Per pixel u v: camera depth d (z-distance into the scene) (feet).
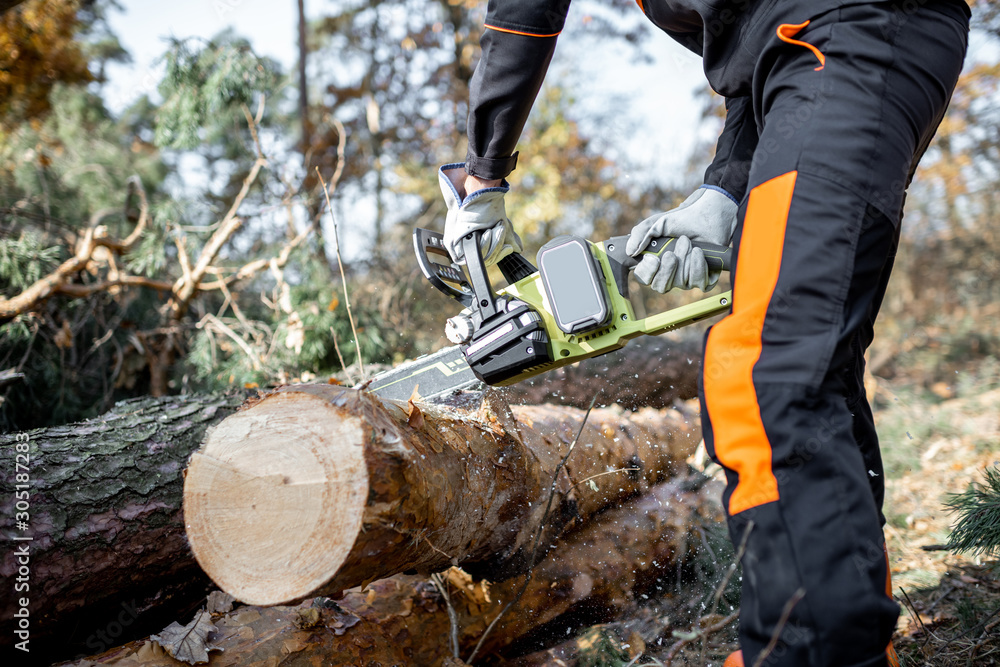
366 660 4.87
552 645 6.05
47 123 21.66
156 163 22.20
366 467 3.73
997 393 14.85
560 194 27.84
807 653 3.15
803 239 3.41
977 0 17.65
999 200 23.22
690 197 4.93
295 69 26.78
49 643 5.18
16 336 9.86
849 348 3.42
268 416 4.02
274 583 3.91
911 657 5.56
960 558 7.34
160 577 5.47
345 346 11.04
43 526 4.80
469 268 5.01
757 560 3.32
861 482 3.26
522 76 4.30
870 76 3.49
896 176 3.50
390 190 26.73
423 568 4.99
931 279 23.90
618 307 4.84
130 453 5.62
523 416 6.64
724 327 3.59
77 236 12.42
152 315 12.14
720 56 4.26
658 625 6.23
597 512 6.75
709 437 3.62
